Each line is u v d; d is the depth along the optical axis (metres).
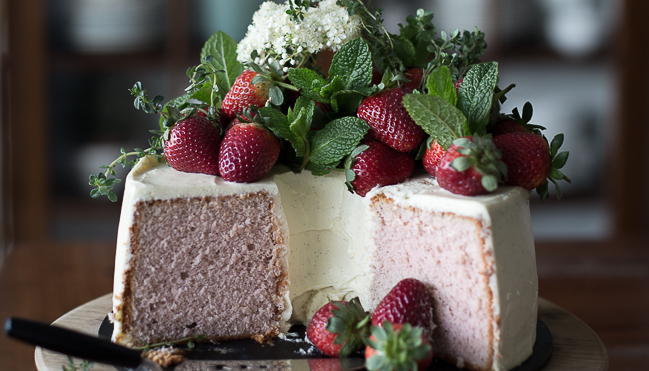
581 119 1.13
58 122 1.10
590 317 0.81
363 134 0.68
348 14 0.70
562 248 0.98
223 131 0.70
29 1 1.04
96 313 0.73
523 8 1.06
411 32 0.74
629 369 0.74
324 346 0.66
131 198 0.67
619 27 1.07
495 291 0.65
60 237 1.15
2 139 1.07
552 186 1.13
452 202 0.65
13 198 1.09
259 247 0.69
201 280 0.69
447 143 0.66
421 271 0.68
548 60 1.07
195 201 0.68
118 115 1.10
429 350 0.61
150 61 1.06
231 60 0.74
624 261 0.94
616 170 1.12
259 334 0.70
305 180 0.71
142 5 1.05
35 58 1.05
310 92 0.69
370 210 0.69
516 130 0.69
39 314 0.79
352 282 0.71
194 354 0.67
